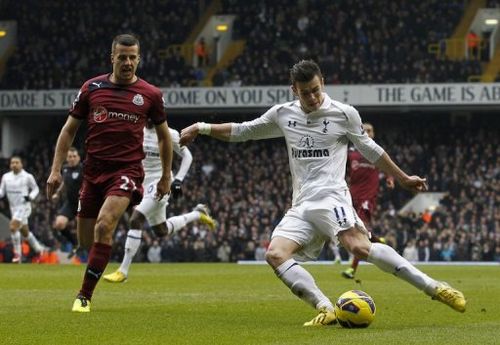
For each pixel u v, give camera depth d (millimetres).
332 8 49906
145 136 16312
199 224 39062
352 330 8469
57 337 7816
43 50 50875
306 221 9359
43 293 13516
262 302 11922
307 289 9055
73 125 10555
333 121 9367
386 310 10789
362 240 9148
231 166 44875
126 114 10352
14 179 27703
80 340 7617
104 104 10344
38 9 52375
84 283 10281
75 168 21719
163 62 48469
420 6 49562
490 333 8211
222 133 9789
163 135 10703
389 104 44750
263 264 28609
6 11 53000
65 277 18422
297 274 9078
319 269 24141
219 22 52031
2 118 49531
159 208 16625
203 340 7656
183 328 8594
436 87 44281
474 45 47688
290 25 49781
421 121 48812
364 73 45844
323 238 9484
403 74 45562
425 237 36562
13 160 27609
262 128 9711
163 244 38000
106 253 10234
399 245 36781
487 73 47438
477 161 43656
